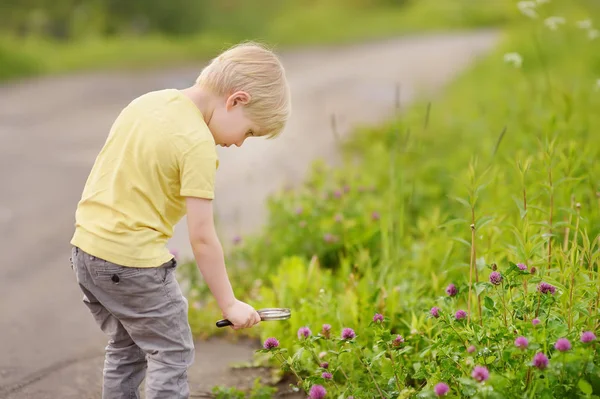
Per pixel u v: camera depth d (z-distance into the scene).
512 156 5.34
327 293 3.79
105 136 9.48
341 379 3.18
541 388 2.38
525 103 7.47
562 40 13.01
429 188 5.46
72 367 3.59
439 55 18.38
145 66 17.55
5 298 4.49
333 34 25.91
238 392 3.27
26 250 5.37
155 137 2.57
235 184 6.95
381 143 6.89
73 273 4.95
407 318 3.44
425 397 2.46
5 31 21.44
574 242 3.03
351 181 5.38
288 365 2.84
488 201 4.54
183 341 2.66
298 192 6.01
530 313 2.71
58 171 7.70
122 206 2.56
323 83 13.82
